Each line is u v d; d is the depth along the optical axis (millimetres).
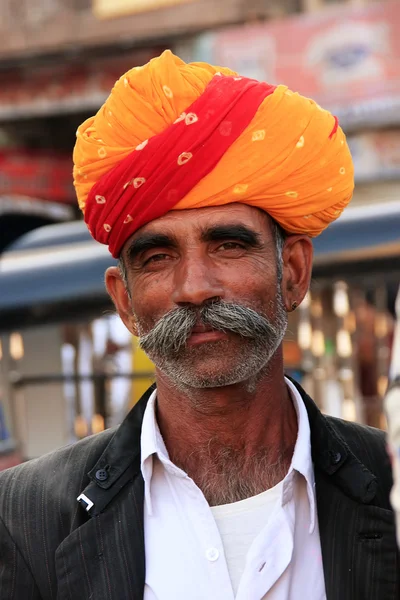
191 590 2080
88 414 5758
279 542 2107
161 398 2246
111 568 2125
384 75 7242
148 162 2082
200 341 2102
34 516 2248
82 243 4812
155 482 2209
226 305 2102
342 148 2234
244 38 7641
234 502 2182
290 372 5426
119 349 5723
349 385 5609
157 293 2150
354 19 7332
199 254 2123
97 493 2205
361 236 4090
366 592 2088
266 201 2135
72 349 5797
